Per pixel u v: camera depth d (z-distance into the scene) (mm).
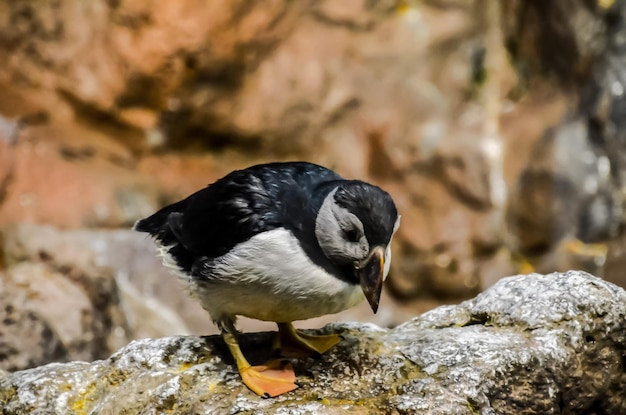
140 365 6180
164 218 6383
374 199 5398
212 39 13773
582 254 13586
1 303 8555
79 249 10906
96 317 9656
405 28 14656
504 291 6434
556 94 14383
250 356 6227
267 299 5602
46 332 8609
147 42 13656
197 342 6312
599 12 13875
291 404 5594
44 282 9492
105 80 13828
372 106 14508
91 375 6273
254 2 13898
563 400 5934
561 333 5969
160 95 13945
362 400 5668
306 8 14312
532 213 13969
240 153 14422
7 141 13062
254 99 14211
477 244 14070
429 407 5477
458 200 14219
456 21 14766
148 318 10984
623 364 6148
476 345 5914
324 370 5988
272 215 5586
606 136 13758
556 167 13844
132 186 13375
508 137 14312
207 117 14141
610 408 6141
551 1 14266
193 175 14000
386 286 14211
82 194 12945
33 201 12703
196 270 5906
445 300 14125
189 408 5707
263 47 14125
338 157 14414
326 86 14383
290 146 14438
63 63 13828
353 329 6547
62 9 13758
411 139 14391
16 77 13820
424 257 14070
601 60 13875
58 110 13898
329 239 5441
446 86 14664
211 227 5797
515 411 5738
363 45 14562
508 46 14812
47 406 6086
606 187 13703
